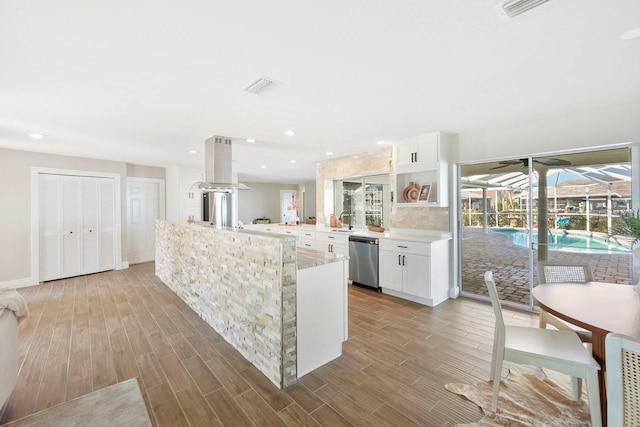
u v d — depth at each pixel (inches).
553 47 68.2
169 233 179.8
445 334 113.3
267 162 247.1
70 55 69.6
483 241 152.3
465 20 57.9
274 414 71.4
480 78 84.9
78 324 124.8
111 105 103.7
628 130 106.9
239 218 432.8
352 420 69.2
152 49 67.5
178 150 185.5
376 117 121.3
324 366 92.0
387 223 203.8
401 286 154.5
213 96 96.5
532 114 118.7
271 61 74.0
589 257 121.8
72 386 82.5
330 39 64.4
